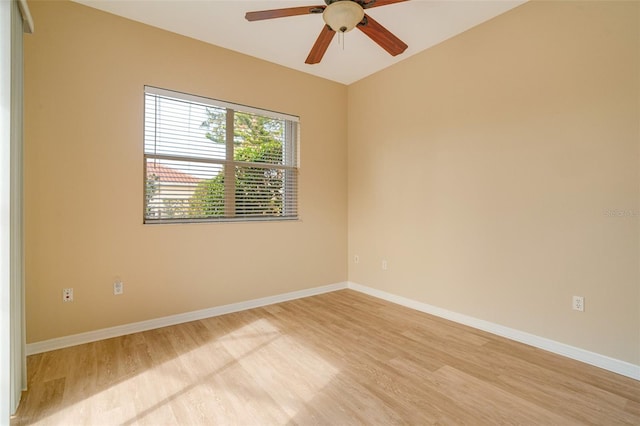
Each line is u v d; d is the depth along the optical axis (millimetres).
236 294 3334
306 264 3895
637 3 2018
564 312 2350
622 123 2082
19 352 1804
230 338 2641
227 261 3271
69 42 2488
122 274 2715
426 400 1808
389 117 3699
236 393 1871
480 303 2857
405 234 3535
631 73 2043
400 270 3596
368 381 1999
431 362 2244
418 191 3387
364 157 4047
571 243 2312
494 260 2754
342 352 2395
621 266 2098
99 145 2611
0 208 1583
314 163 3957
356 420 1640
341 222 4238
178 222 3008
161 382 1981
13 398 1677
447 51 3084
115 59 2674
